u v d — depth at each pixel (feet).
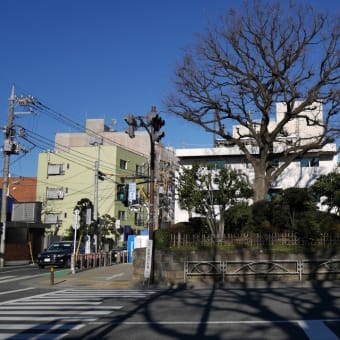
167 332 26.58
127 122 57.06
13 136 99.91
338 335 24.58
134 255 65.92
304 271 59.57
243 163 116.47
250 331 26.14
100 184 168.04
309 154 112.68
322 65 76.02
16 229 125.39
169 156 195.62
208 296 44.78
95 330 27.86
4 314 34.81
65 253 95.09
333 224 64.13
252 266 59.98
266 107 80.33
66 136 199.21
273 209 69.10
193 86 81.05
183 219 117.19
